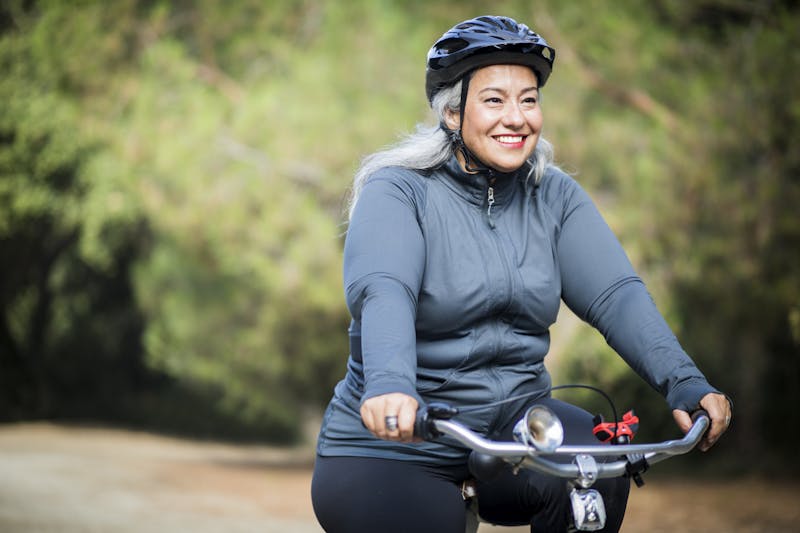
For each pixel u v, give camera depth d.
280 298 23.16
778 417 24.00
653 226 17.34
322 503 3.95
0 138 34.12
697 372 3.85
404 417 3.31
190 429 47.19
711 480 21.22
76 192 34.59
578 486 3.55
